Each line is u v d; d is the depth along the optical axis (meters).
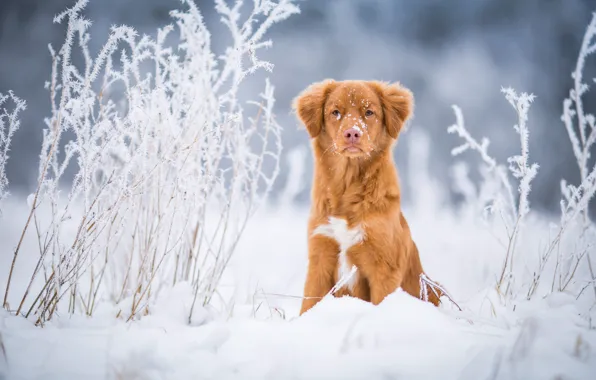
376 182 4.18
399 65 29.00
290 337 2.83
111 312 3.52
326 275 4.29
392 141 4.47
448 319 3.16
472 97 25.84
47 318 3.30
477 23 30.00
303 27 30.33
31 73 23.64
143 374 2.38
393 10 31.02
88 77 3.34
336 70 29.02
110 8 26.86
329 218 4.22
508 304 3.90
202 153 3.83
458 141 24.56
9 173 19.36
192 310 3.51
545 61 25.94
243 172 4.15
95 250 3.78
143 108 3.61
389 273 4.11
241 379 2.44
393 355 2.59
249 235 8.91
